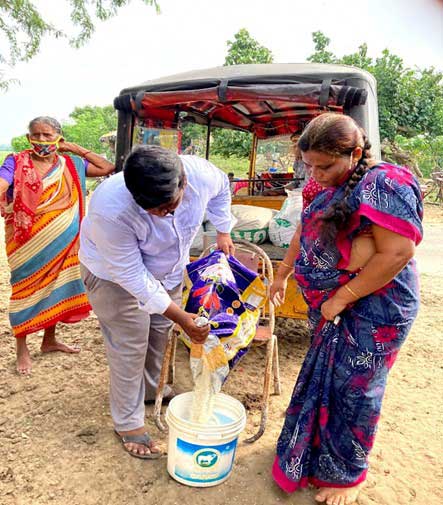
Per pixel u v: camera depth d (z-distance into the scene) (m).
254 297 2.88
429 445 3.01
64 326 4.62
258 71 4.40
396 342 2.26
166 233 2.44
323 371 2.36
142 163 1.96
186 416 2.67
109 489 2.51
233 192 5.94
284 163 6.58
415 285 2.28
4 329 4.47
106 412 3.18
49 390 3.41
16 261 3.49
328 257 2.23
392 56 15.48
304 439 2.37
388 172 2.07
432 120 16.17
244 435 3.00
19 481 2.54
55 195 3.53
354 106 3.83
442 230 12.27
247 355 4.19
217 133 6.73
